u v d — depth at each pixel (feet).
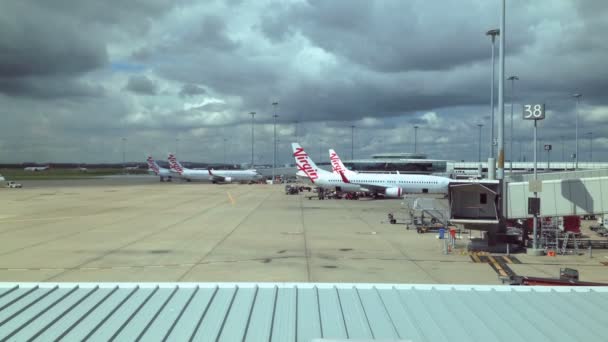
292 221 169.27
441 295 39.96
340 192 295.07
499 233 120.26
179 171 559.79
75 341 29.66
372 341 30.45
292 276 84.17
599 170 158.92
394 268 91.40
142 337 30.63
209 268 90.94
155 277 83.35
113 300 37.06
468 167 567.59
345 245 117.91
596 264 97.19
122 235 134.10
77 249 111.55
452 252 108.78
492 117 187.93
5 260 98.53
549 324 33.78
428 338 31.22
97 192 357.82
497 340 30.99
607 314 35.83
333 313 35.68
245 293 39.60
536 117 116.37
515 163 535.19
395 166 572.51
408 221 168.35
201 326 32.73
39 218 178.09
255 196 311.47
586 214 114.32
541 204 117.91
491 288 41.81
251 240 125.08
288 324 33.40
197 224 159.74
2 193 341.82
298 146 294.25
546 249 109.81
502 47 127.24
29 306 35.42
